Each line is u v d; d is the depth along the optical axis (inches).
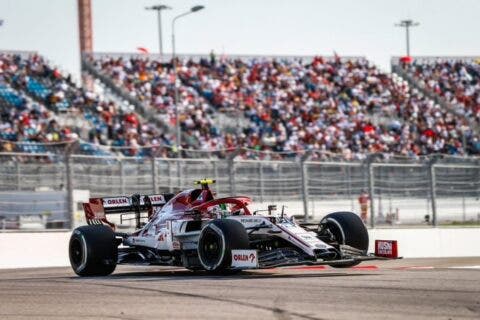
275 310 1172.5
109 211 2082.9
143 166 3029.0
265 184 3154.5
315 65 7150.6
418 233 3260.3
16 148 4948.3
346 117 6589.6
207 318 1106.1
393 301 1250.6
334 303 1237.7
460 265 2277.3
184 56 6860.2
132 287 1537.9
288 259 1704.0
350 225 1868.8
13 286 1636.3
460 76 7613.2
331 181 3275.1
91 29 7608.3
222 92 6540.4
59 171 2891.2
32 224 2851.9
